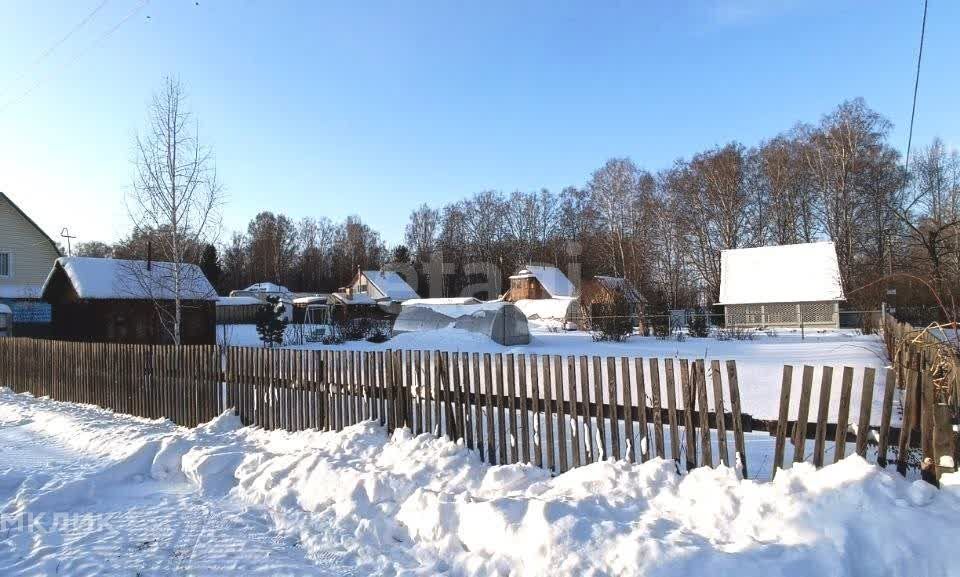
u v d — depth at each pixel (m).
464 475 5.27
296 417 7.66
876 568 3.21
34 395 12.63
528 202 81.25
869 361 16.41
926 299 22.58
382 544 4.36
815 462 4.19
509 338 26.91
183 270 21.12
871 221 42.56
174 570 3.95
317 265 87.44
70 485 5.61
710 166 49.75
